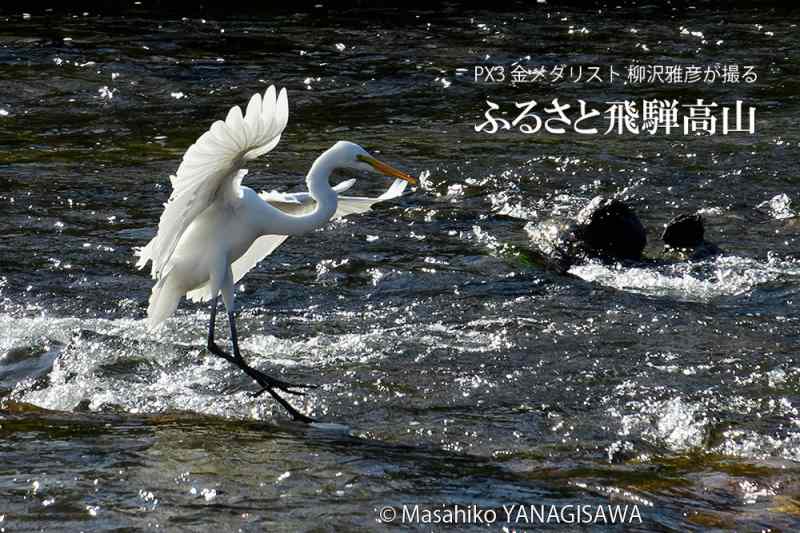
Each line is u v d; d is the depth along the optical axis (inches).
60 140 749.3
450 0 1272.1
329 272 515.8
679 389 386.6
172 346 425.7
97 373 398.6
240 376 400.8
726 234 572.7
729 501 304.2
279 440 334.0
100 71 919.0
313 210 379.6
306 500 288.0
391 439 348.8
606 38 1072.8
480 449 342.0
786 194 635.5
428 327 450.9
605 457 337.4
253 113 302.5
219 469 307.0
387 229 579.5
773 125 781.9
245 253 393.4
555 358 416.2
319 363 412.2
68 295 479.8
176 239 343.3
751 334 440.1
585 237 540.1
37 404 376.8
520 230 578.9
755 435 352.5
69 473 301.3
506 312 466.0
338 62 979.9
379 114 829.8
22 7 1171.9
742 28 1110.4
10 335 428.1
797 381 393.7
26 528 268.4
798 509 298.5
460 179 669.3
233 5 1222.9
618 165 693.3
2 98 841.5
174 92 877.2
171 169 684.1
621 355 418.6
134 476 300.7
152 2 1221.7
